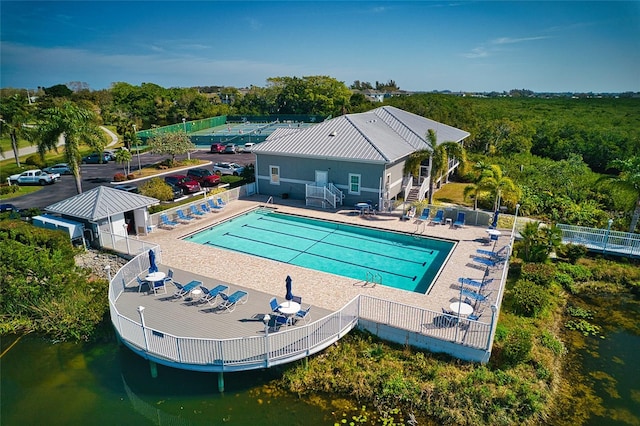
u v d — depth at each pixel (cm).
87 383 1481
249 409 1347
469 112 6788
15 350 1669
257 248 2455
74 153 3198
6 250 1869
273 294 1798
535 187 3356
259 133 7688
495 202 2836
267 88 12381
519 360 1457
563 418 1311
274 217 3005
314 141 3250
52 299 1823
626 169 2647
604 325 1842
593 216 2811
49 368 1562
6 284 1848
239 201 3306
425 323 1539
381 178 2936
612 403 1378
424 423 1280
